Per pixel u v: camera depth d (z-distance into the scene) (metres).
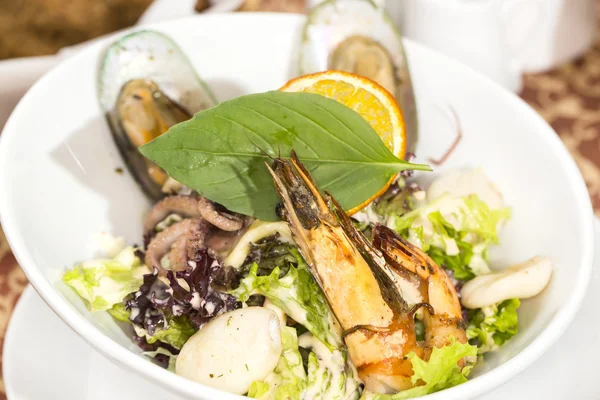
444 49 0.55
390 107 0.43
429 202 0.46
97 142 0.45
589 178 0.54
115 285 0.41
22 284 0.50
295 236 0.37
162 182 0.46
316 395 0.38
